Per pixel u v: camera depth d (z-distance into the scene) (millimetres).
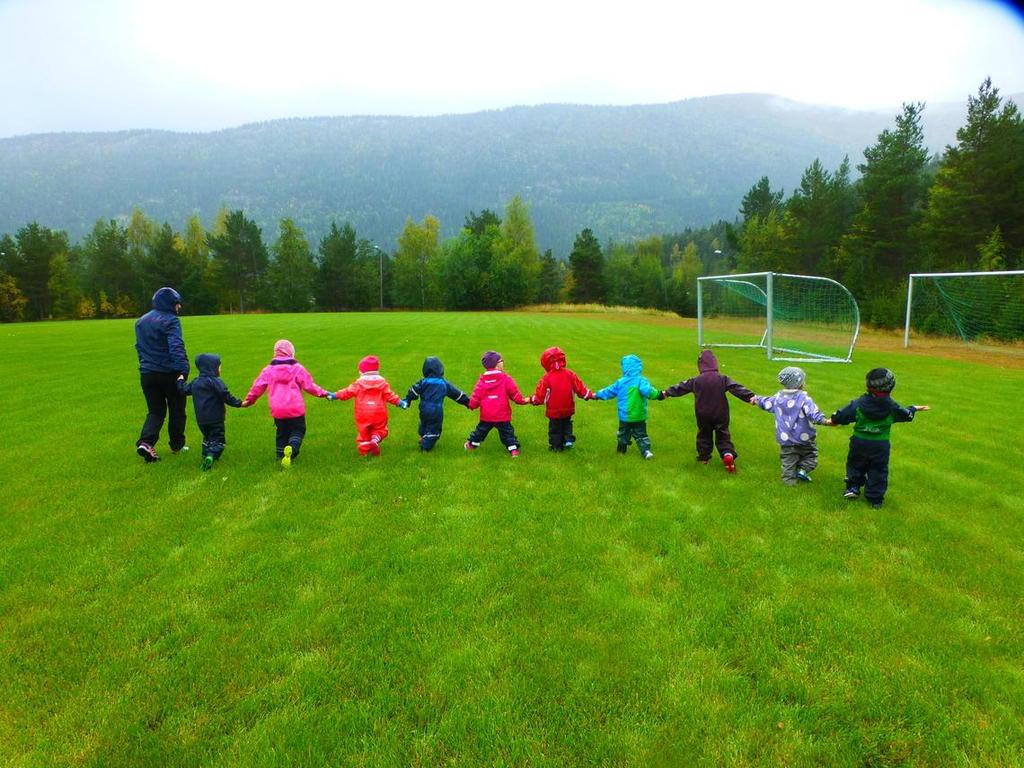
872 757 2355
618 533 4418
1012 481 5758
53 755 2324
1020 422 8430
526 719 2506
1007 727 2492
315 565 3883
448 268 69312
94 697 2650
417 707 2584
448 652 2953
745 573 3803
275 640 3053
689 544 4258
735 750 2357
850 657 2938
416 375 12219
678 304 75688
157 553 4066
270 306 74125
